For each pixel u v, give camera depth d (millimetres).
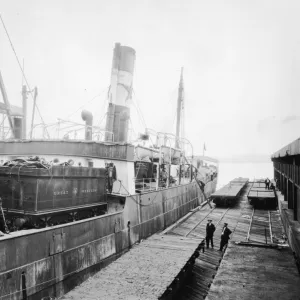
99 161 13898
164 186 20359
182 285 9492
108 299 6414
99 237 10992
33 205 9141
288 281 6992
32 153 14344
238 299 6051
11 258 7703
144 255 9445
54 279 8914
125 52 16875
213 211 22484
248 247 9758
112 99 17000
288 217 13703
